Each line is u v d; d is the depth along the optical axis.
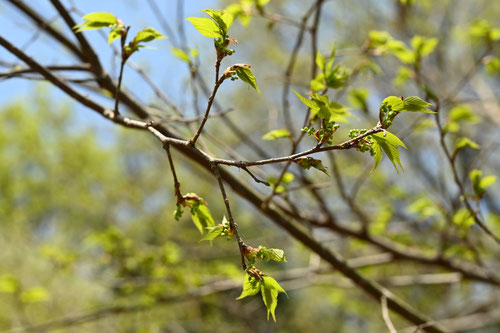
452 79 5.78
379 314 6.00
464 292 5.56
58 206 8.59
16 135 8.70
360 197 4.64
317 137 1.09
